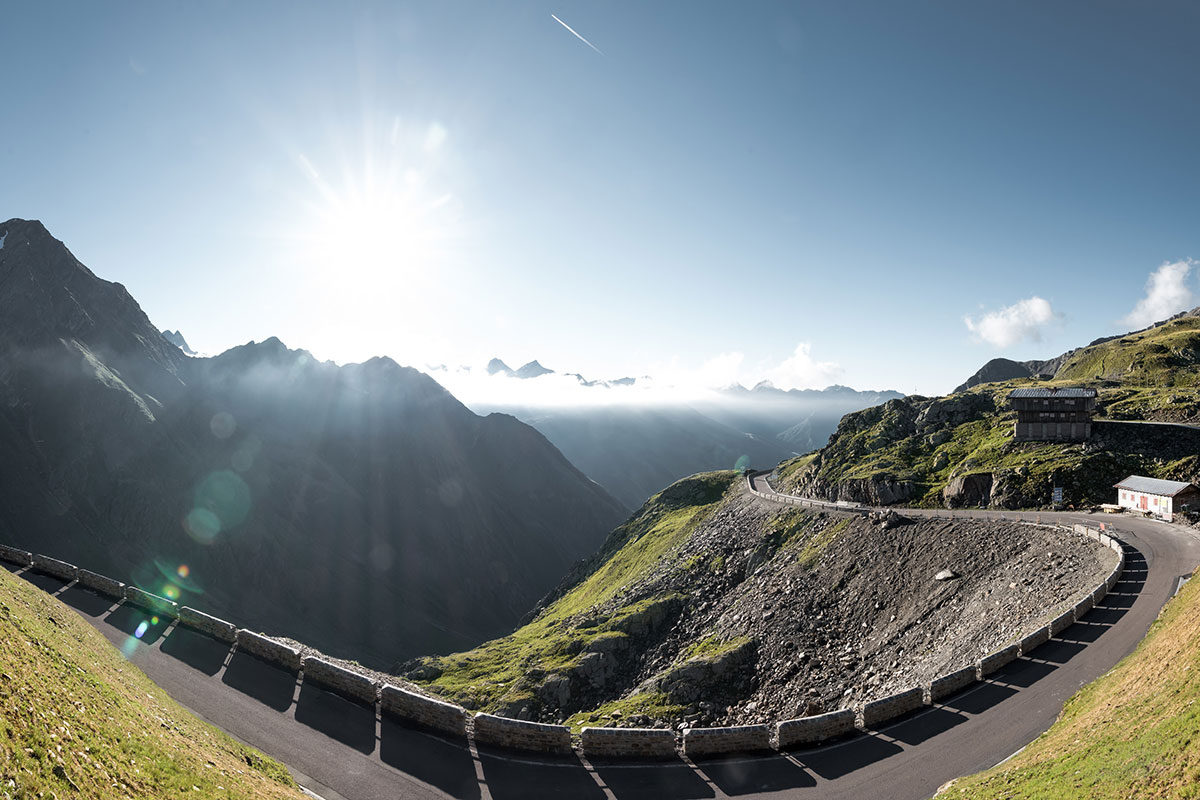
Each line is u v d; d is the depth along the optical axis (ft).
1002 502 272.51
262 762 90.27
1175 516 220.02
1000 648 138.62
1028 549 200.34
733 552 330.13
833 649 206.18
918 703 118.01
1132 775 63.10
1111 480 264.11
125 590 171.94
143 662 129.39
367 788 89.30
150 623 152.97
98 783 59.06
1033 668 126.82
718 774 96.07
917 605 202.80
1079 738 83.66
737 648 224.12
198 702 112.47
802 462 476.95
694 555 355.97
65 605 159.53
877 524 262.26
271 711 110.83
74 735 64.13
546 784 92.27
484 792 89.61
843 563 250.57
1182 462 258.37
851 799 87.92
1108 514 241.14
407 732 105.60
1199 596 114.11
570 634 315.78
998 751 96.84
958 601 191.21
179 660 131.75
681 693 210.79
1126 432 300.20
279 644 134.31
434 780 92.17
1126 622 138.10
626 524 589.32
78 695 76.54
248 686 120.57
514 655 349.20
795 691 190.90
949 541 227.20
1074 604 150.00
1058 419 308.81
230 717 107.55
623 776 95.09
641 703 212.23
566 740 101.96
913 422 393.91
